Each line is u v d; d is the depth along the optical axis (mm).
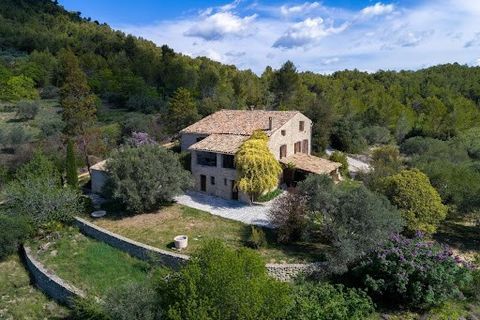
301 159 36156
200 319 12477
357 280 20094
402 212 23594
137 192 27797
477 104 79125
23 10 134500
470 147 52719
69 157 32812
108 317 15148
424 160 39688
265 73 96562
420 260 18812
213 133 35188
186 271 13914
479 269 21047
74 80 40031
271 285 14266
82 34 124562
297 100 61500
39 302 20344
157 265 21719
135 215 28484
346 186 34188
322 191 22969
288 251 22625
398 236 20688
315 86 91375
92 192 33719
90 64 87562
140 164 28203
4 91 73438
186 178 30562
